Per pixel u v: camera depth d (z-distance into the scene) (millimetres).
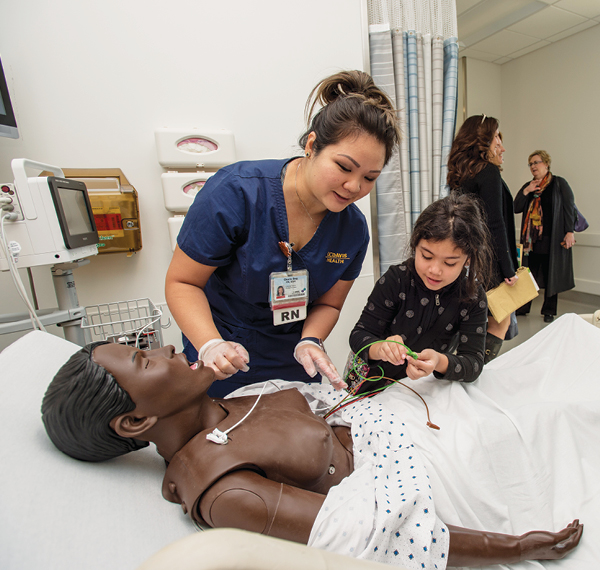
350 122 720
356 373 1194
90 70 1562
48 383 735
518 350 1284
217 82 1762
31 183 1096
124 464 698
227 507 557
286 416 714
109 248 1576
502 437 830
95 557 448
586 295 3879
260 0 1779
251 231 920
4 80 1317
